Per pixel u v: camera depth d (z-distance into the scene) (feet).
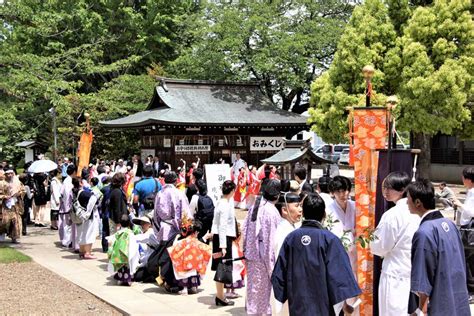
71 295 26.45
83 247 36.24
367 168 19.17
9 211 41.68
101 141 98.48
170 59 121.39
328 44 91.76
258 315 20.44
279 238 18.95
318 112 68.33
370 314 18.90
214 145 82.84
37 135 94.38
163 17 115.14
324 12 101.09
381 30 64.28
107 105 84.07
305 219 14.65
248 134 84.53
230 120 81.15
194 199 29.55
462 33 60.49
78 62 54.65
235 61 92.58
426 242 13.58
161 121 75.25
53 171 55.06
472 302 24.63
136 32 116.47
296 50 89.45
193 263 26.76
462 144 94.02
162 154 82.38
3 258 34.47
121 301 25.39
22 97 47.24
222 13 95.35
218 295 24.71
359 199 19.15
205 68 98.17
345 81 65.21
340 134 65.41
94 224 36.40
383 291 16.34
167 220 27.99
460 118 60.49
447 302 13.38
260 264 20.40
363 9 66.59
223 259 24.29
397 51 62.80
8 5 48.60
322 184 23.58
